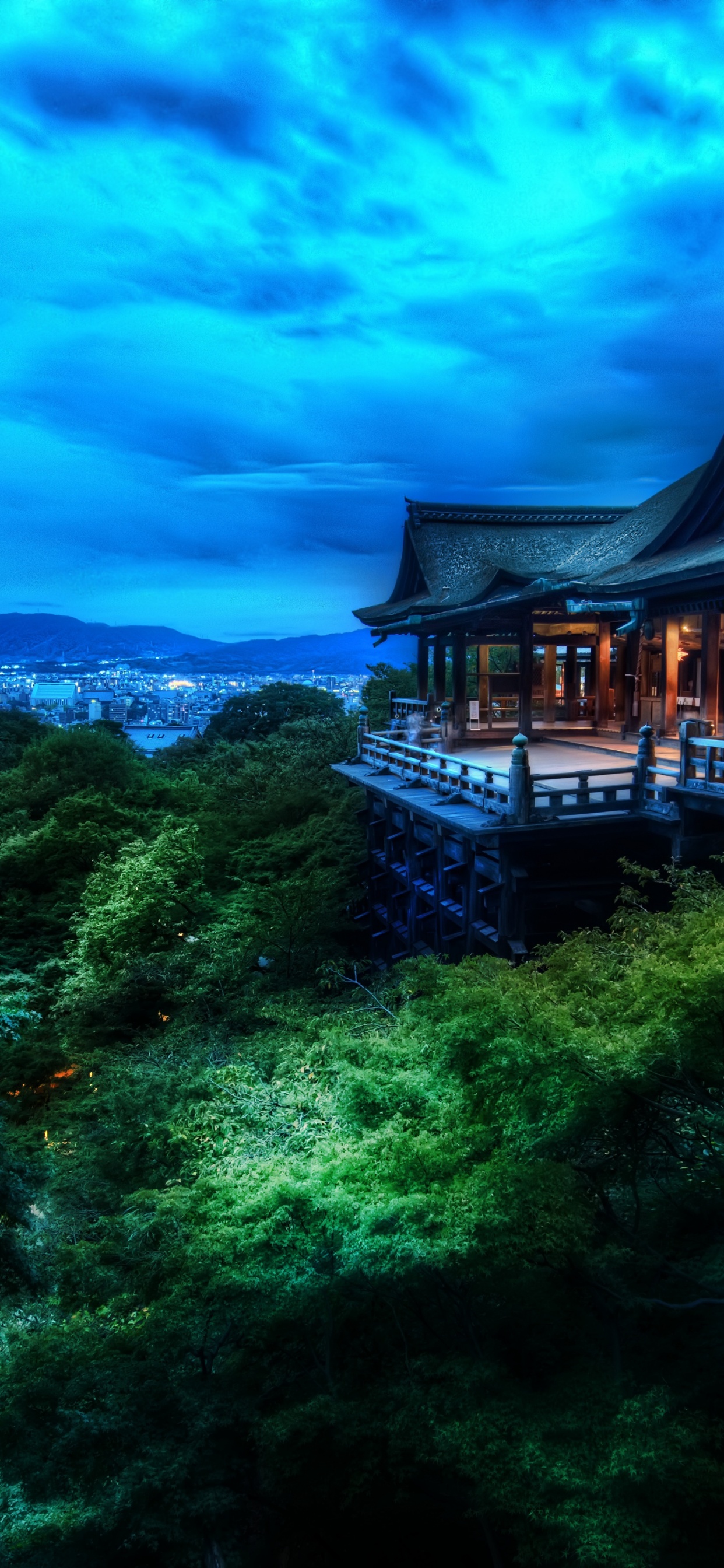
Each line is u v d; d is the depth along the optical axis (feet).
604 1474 15.93
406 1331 22.40
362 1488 18.76
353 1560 22.80
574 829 45.93
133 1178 35.17
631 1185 23.72
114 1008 61.21
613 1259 19.85
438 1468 19.10
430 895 59.93
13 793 112.88
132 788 112.57
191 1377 21.27
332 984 54.03
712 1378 19.26
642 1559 14.64
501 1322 21.63
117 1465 18.74
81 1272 26.86
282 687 204.74
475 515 86.89
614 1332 20.03
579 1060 19.27
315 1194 20.44
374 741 79.36
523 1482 16.49
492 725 82.12
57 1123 48.19
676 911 29.32
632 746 67.72
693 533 54.75
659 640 66.13
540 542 84.33
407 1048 25.31
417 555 81.61
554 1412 17.95
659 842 51.37
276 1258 20.22
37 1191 30.19
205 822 91.56
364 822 80.07
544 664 86.28
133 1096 37.32
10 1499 18.37
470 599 67.62
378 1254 18.95
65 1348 21.48
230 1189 22.45
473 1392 18.80
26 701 510.58
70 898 80.12
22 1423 19.52
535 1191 18.84
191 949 60.49
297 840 84.43
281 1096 31.07
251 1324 21.74
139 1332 22.38
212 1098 34.12
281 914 60.13
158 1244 26.73
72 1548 18.56
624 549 65.36
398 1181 20.81
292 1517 21.77
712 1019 18.76
